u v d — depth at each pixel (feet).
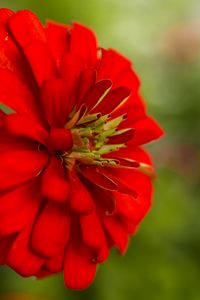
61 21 1.19
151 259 1.11
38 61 0.72
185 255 1.15
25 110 0.72
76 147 0.74
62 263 0.75
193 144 1.38
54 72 0.74
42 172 0.73
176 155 1.35
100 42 1.23
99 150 0.75
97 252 0.76
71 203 0.72
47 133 0.73
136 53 1.29
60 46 0.77
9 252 0.71
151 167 0.81
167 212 1.16
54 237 0.72
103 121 0.75
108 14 1.25
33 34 0.73
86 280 0.76
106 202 0.75
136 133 0.79
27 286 1.05
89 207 0.72
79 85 0.74
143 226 1.13
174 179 1.24
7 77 0.71
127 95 0.76
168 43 1.43
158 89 1.31
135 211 0.78
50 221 0.72
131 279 1.09
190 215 1.19
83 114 0.74
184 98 1.38
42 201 0.73
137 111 0.79
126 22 1.29
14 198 0.70
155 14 1.42
